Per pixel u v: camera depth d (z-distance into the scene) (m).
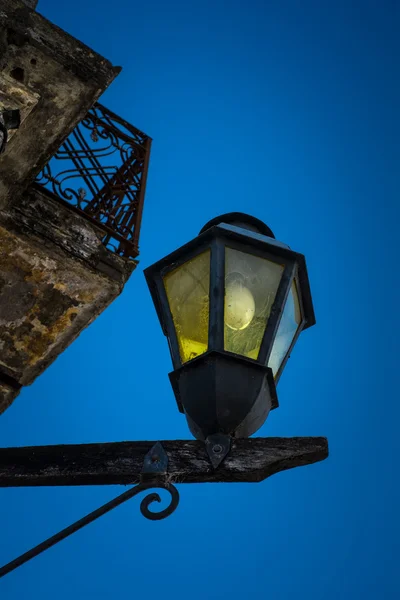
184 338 3.50
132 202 5.39
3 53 4.29
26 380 4.95
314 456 3.00
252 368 3.31
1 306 4.77
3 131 3.32
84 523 2.94
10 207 4.60
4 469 3.11
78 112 4.50
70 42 4.45
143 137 5.90
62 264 4.65
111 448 3.12
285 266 3.72
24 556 2.90
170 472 2.99
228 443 3.03
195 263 3.71
